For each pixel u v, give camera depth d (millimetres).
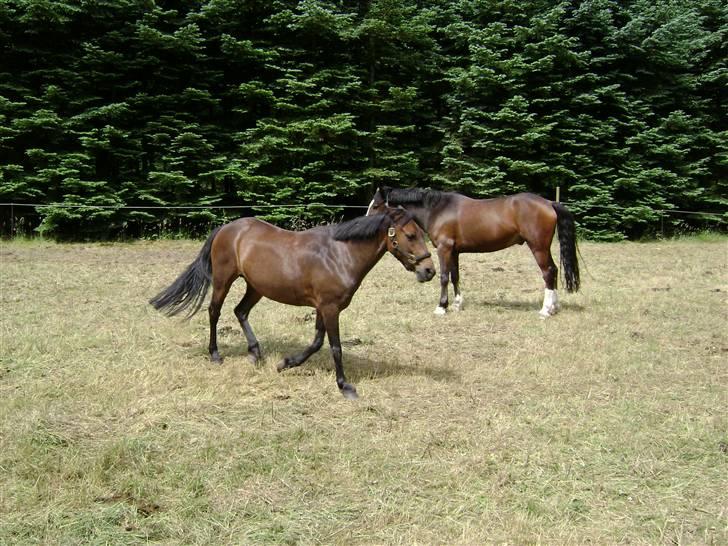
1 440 3793
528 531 3035
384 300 8938
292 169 17000
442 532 3037
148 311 7605
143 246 15203
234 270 5340
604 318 7812
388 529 3041
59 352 5715
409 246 4672
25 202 15508
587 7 18359
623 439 4113
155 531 2963
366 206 18172
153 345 6129
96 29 16188
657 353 6270
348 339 6664
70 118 15195
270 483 3447
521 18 19578
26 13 14656
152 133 16141
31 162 15562
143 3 15852
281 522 3064
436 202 8164
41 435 3861
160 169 16531
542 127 17703
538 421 4438
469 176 18141
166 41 15461
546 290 7902
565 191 19391
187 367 5430
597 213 19078
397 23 17953
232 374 5246
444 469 3656
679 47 19422
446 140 18953
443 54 20188
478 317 7859
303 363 5676
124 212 15695
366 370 5531
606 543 2963
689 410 4727
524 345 6574
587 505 3307
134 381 4973
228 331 6750
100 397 4582
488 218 7934
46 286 9086
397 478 3543
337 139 17141
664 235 20000
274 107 16812
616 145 19156
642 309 8391
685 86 19797
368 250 4766
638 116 19672
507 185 18219
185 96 16000
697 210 21031
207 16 16500
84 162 15453
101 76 15688
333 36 17641
